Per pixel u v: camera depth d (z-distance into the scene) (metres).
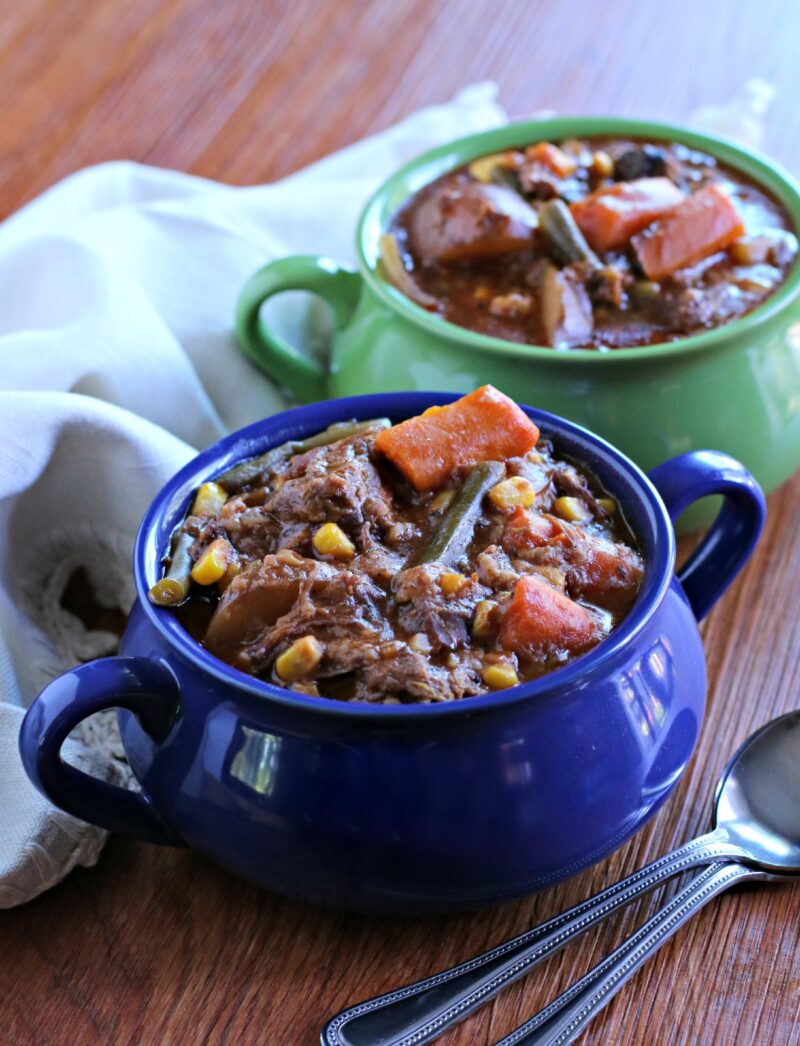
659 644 0.44
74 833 0.46
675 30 0.80
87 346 0.55
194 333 0.60
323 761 0.42
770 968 0.44
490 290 0.57
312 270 0.57
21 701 0.50
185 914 0.46
